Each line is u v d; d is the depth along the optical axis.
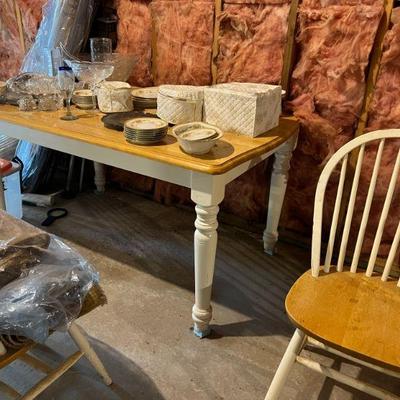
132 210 2.46
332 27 1.64
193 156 1.25
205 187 1.21
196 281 1.39
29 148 2.43
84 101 1.79
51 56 1.94
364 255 1.91
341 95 1.72
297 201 2.04
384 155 1.71
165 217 2.39
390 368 0.89
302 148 1.91
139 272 1.87
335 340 0.94
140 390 1.29
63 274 0.97
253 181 2.14
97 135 1.44
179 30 2.04
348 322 1.00
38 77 1.90
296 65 1.79
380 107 1.66
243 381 1.33
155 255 2.00
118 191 2.71
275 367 1.38
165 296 1.71
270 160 2.04
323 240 2.02
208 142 1.25
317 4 1.65
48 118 1.65
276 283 1.83
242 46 1.88
